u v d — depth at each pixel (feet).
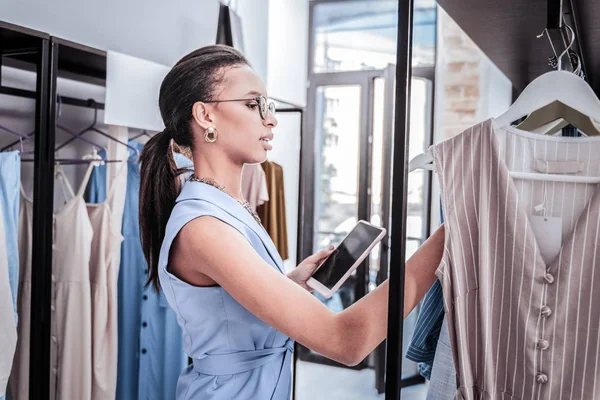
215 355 3.81
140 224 4.35
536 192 3.51
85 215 6.93
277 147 13.01
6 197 5.84
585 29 4.83
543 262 3.22
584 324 3.14
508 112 3.38
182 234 3.63
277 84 9.77
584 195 3.41
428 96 12.81
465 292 3.32
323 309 3.36
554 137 3.46
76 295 6.86
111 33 9.12
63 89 8.48
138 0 9.61
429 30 12.89
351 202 14.30
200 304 3.73
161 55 10.18
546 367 3.20
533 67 6.49
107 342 7.12
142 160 4.32
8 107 7.72
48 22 8.04
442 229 3.43
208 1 10.92
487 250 3.31
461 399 3.27
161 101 4.17
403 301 3.01
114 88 6.51
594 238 3.15
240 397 3.81
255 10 9.86
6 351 5.75
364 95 13.71
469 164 3.34
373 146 13.62
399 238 2.98
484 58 12.35
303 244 14.49
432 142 12.85
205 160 4.03
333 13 14.24
